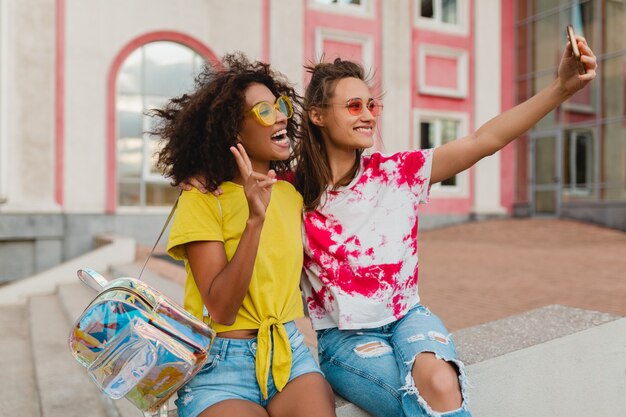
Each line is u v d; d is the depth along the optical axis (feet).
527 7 51.83
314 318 6.57
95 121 36.19
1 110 33.58
